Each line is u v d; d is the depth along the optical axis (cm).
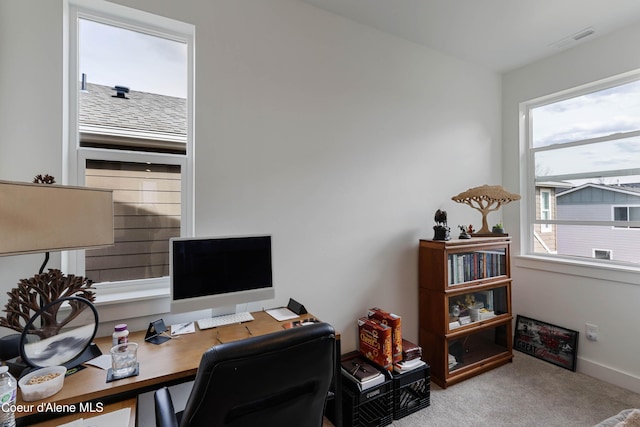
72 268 155
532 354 270
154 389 110
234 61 182
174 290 146
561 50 262
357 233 225
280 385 85
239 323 159
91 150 159
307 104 206
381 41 236
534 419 185
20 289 115
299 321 163
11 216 97
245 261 166
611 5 202
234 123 181
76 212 112
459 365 237
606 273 230
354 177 224
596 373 234
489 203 259
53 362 111
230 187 180
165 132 179
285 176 197
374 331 201
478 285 243
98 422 91
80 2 153
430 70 261
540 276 273
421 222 257
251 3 187
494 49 261
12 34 136
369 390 179
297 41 202
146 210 172
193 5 171
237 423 84
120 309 152
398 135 245
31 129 139
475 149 288
